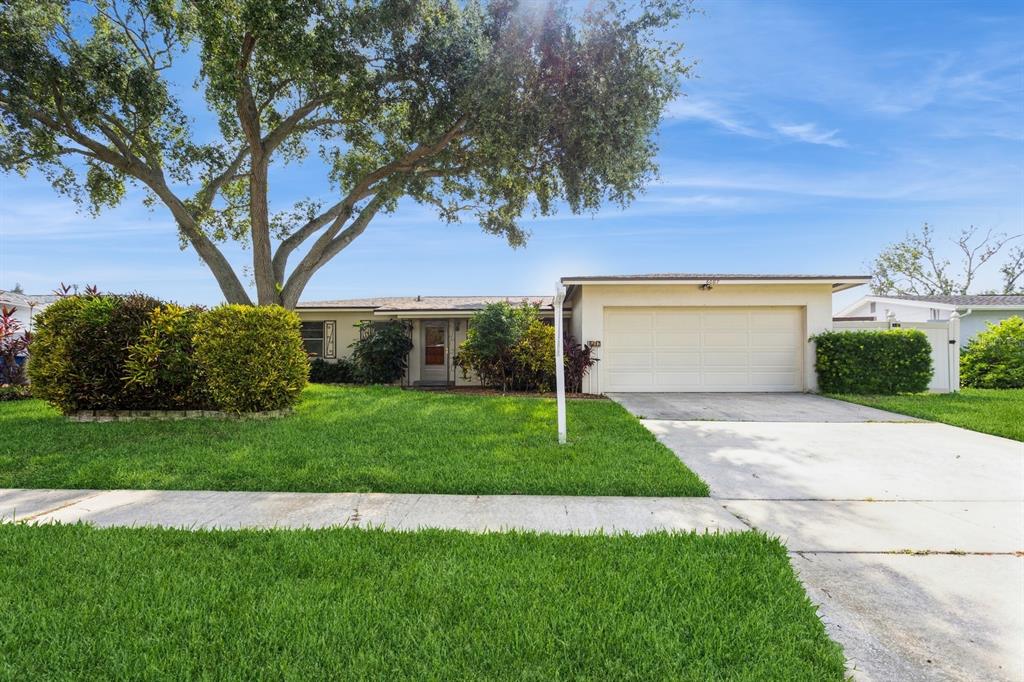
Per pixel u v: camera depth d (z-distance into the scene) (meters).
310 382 17.39
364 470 5.60
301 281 14.12
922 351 12.55
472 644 2.43
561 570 3.23
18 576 3.13
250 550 3.52
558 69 11.35
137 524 4.15
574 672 2.25
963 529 4.10
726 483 5.41
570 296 15.55
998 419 8.95
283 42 10.73
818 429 8.47
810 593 3.04
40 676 2.23
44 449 6.65
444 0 12.00
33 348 8.91
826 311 13.54
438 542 3.68
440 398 11.57
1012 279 31.28
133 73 12.21
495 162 12.95
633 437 7.42
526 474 5.50
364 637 2.48
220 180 14.95
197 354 8.74
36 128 12.07
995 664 2.37
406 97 13.12
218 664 2.30
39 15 10.63
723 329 13.83
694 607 2.78
